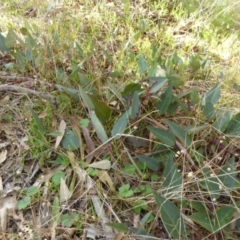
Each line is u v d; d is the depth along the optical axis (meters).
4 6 0.86
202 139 0.54
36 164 0.53
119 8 0.89
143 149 0.54
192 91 0.56
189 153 0.52
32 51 0.65
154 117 0.57
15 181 0.51
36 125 0.55
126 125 0.52
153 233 0.46
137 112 0.54
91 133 0.56
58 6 0.86
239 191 0.49
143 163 0.52
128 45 0.72
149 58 0.72
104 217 0.47
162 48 0.79
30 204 0.48
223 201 0.49
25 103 0.60
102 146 0.53
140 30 0.81
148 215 0.44
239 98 0.62
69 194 0.48
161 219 0.45
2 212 0.47
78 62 0.67
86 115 0.59
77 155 0.53
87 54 0.69
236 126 0.53
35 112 0.55
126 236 0.44
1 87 0.61
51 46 0.68
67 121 0.57
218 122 0.54
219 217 0.44
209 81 0.67
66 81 0.62
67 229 0.45
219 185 0.46
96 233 0.45
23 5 0.87
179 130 0.51
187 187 0.49
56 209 0.46
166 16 0.89
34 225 0.47
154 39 0.81
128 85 0.55
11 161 0.53
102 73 0.65
